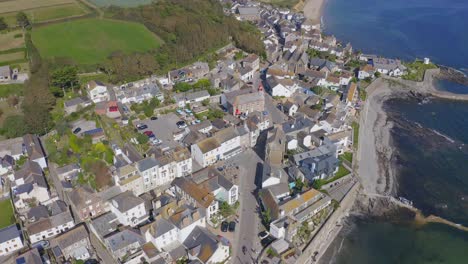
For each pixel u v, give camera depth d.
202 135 177.38
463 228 152.88
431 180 178.50
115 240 123.12
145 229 127.44
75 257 125.00
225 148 173.75
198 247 124.19
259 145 186.00
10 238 126.00
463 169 185.62
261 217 144.12
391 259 140.50
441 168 186.38
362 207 162.62
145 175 148.75
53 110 189.50
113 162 158.50
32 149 161.38
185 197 145.50
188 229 129.38
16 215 138.00
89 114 185.88
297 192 152.75
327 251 142.62
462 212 161.00
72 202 140.62
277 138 173.88
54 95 197.75
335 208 151.88
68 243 125.94
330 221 147.50
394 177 179.38
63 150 164.25
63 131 172.50
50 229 132.88
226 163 171.50
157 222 127.31
